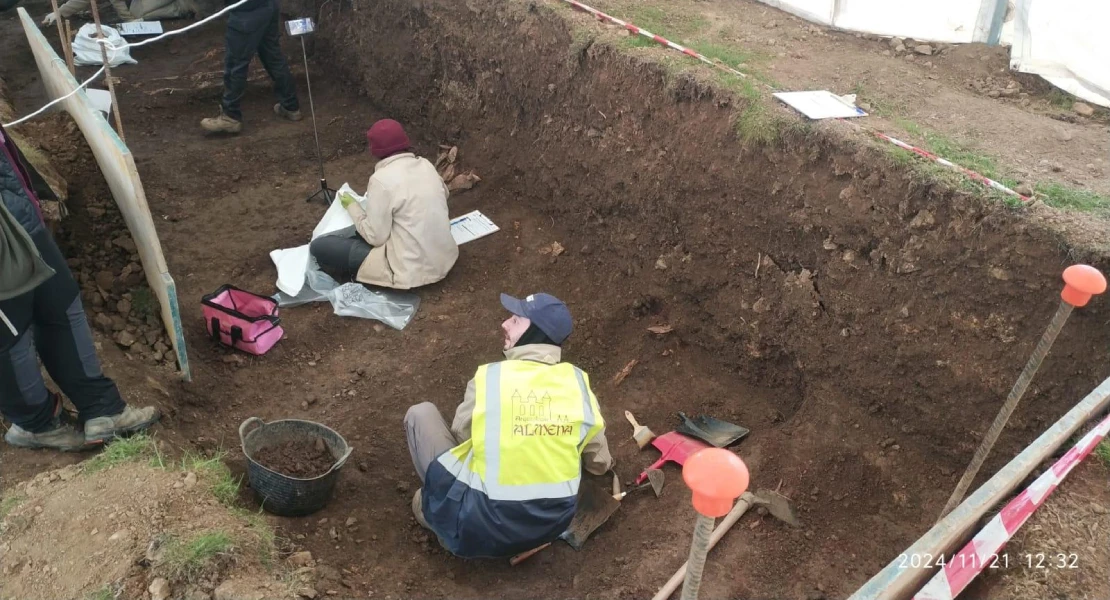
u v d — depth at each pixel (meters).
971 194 3.19
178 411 3.58
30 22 5.71
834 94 4.16
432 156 6.09
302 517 3.15
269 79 6.96
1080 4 4.16
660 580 2.98
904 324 3.40
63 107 5.15
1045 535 2.43
